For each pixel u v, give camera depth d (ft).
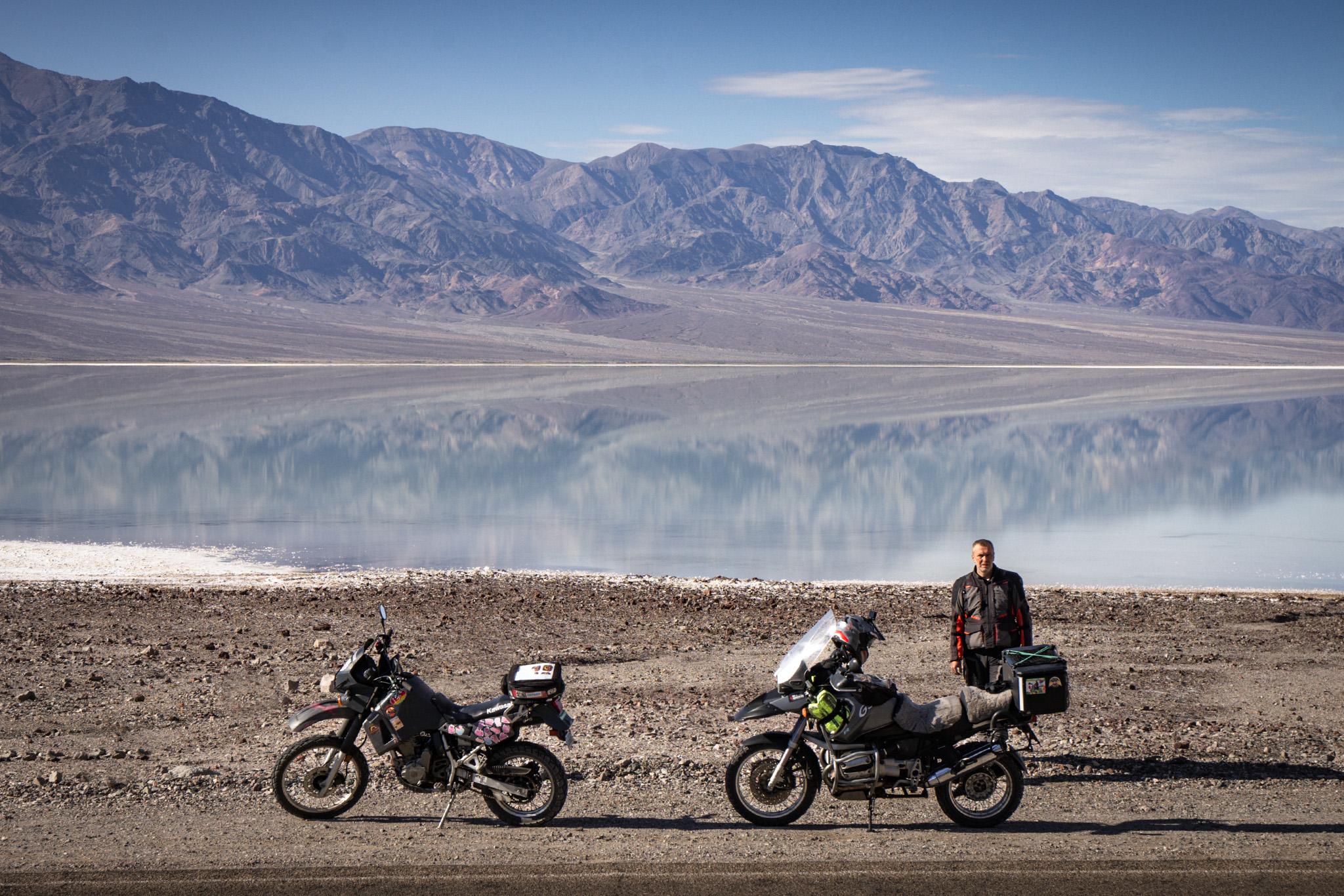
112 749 29.35
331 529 100.99
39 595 57.36
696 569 82.02
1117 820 24.34
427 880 20.31
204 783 26.27
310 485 138.62
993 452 193.98
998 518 117.08
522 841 22.70
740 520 112.68
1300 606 58.18
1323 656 44.70
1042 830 23.63
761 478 153.07
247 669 39.63
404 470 157.17
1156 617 54.34
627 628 49.57
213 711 33.63
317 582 64.90
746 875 20.65
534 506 121.90
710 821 24.21
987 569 28.37
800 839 22.97
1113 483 150.30
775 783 24.13
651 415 268.41
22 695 35.04
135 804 24.85
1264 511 123.44
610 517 114.11
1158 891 19.92
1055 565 85.20
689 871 20.84
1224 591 65.10
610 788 26.68
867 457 184.24
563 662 42.04
